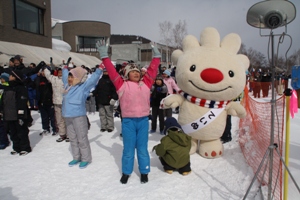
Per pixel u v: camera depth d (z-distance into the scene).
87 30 30.64
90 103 10.02
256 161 4.18
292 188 3.36
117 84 3.65
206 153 4.64
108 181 3.88
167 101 4.64
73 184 3.80
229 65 4.21
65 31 31.31
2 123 5.54
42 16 19.12
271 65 2.81
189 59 4.38
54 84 6.07
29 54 13.85
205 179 3.86
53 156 5.02
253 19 2.93
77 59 18.62
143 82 3.76
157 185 3.70
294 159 4.29
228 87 4.18
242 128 6.05
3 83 4.99
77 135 4.39
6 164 4.62
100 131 7.10
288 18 2.81
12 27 15.60
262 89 15.04
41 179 3.98
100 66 4.34
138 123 3.72
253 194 3.32
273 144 2.86
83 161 4.46
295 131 6.52
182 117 4.60
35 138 6.40
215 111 4.39
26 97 5.07
